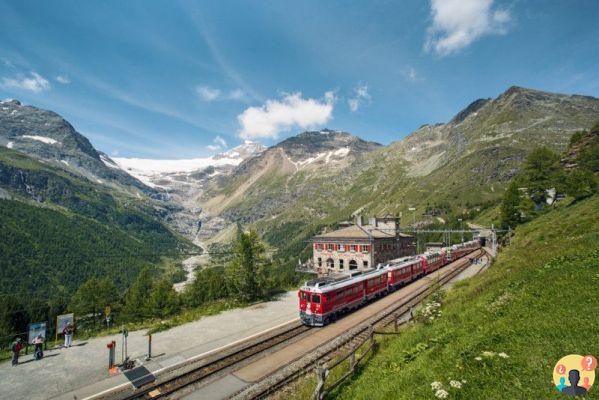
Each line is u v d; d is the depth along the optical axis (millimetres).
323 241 68938
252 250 38031
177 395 16078
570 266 17047
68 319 24562
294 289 43969
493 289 19062
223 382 17172
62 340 26469
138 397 16109
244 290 37281
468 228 128000
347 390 12742
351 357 15031
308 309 27062
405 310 28906
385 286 38188
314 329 26297
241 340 23562
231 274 37594
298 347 21859
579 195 57906
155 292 51125
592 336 9008
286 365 18766
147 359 20703
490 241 88812
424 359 12141
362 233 65375
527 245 39375
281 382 16328
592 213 35688
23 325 60656
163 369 18984
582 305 11438
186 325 28250
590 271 14984
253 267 37844
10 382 18062
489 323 13352
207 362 19359
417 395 9391
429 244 102562
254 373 17953
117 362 20562
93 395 16344
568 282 14406
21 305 63344
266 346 22109
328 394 12922
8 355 22656
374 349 17438
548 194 80750
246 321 28891
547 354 9023
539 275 17453
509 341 10688
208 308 34344
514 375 8656
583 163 78750
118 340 24953
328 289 27531
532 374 8391
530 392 7703
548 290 14250
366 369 14641
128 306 60656
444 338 13719
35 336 22266
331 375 15172
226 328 26906
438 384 9281
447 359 11195
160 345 23312
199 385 17000
